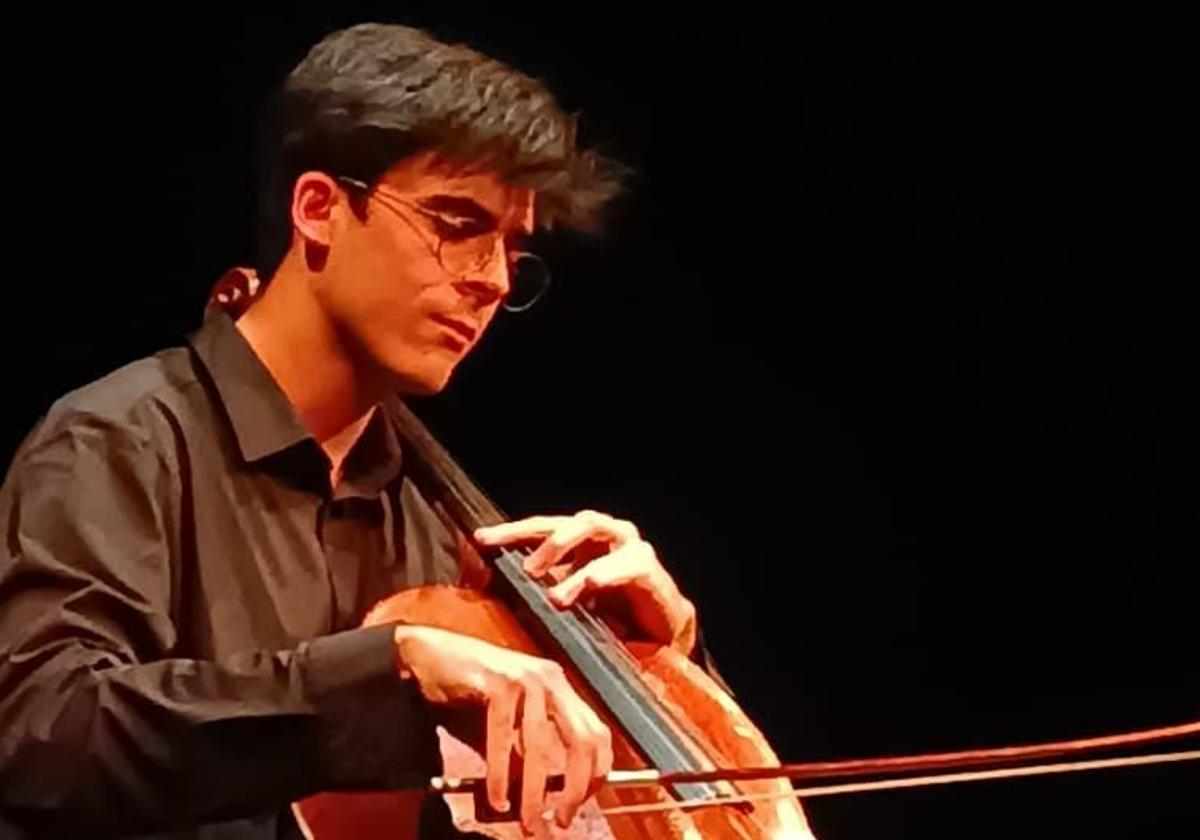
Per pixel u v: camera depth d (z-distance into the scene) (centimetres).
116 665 444
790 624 1001
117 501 475
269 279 512
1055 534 1021
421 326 486
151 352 895
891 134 1016
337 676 434
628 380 987
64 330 891
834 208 1013
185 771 429
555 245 973
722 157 1002
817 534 1004
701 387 995
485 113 481
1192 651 1018
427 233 482
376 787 436
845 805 995
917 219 1020
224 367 505
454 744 458
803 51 1009
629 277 990
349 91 486
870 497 1009
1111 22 1023
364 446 526
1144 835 998
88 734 430
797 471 1005
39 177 894
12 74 895
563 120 501
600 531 535
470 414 966
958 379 1020
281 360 505
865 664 1006
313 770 433
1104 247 1026
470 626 508
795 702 999
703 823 486
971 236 1023
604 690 486
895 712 1005
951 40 1019
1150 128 1023
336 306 493
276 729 431
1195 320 1021
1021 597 1019
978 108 1021
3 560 461
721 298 1001
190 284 900
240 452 500
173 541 483
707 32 998
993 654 1014
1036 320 1025
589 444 980
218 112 907
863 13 1012
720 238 1002
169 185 902
